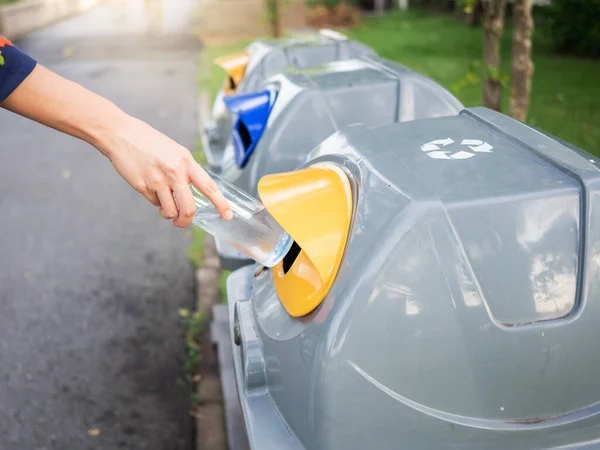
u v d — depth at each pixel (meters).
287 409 1.71
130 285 4.54
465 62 10.78
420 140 1.86
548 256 1.55
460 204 1.51
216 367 3.53
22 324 4.06
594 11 10.71
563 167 1.63
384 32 16.09
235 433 2.88
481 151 1.78
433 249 1.49
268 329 1.81
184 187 1.32
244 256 2.82
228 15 23.19
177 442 2.96
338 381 1.50
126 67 13.90
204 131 4.79
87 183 6.85
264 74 4.11
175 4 30.73
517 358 1.55
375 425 1.54
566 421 1.61
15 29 20.27
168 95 10.87
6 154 8.08
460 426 1.57
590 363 1.60
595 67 9.96
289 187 1.74
